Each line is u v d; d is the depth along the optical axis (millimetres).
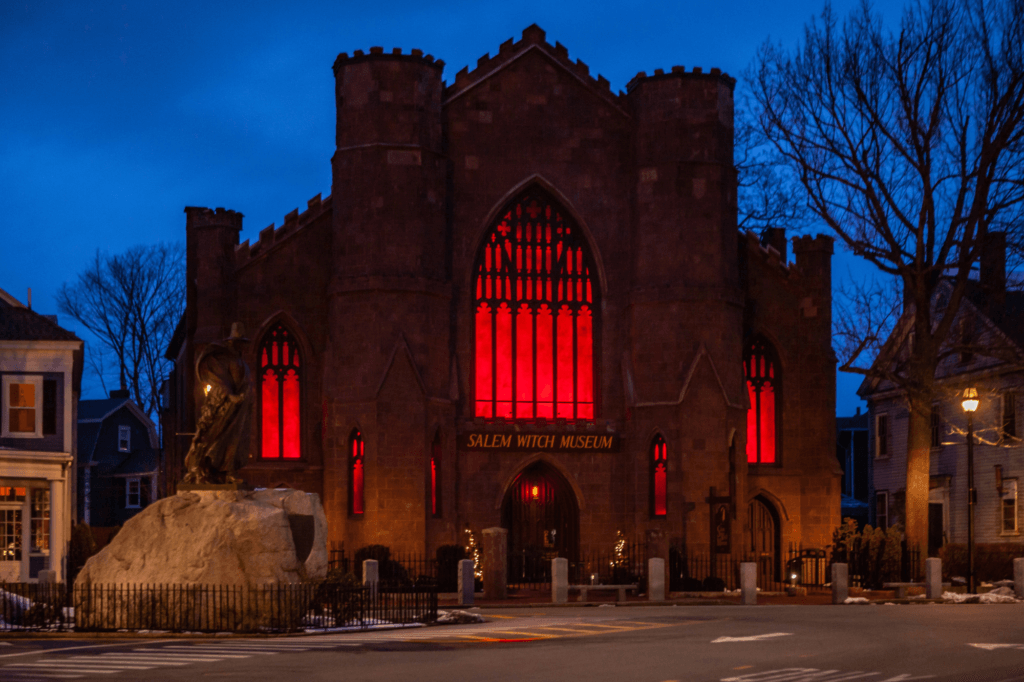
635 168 46281
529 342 46562
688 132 45688
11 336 43062
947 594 36156
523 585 43688
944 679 15648
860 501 76625
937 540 56219
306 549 26078
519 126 46344
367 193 43656
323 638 22844
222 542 24531
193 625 24094
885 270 42250
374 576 34094
